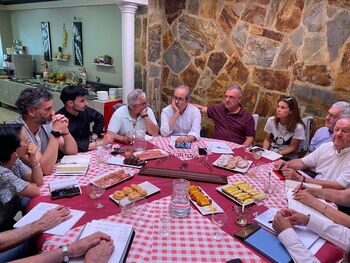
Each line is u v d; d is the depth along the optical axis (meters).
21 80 5.68
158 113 4.43
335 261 1.14
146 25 3.81
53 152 1.76
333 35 2.94
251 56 3.49
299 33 3.14
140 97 2.51
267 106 3.52
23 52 6.25
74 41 5.08
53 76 5.43
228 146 2.38
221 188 1.59
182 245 1.14
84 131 2.63
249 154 2.21
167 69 4.23
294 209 1.39
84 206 1.39
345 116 1.90
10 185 1.41
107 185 1.57
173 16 3.96
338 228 1.22
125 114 2.60
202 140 2.53
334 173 1.91
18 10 6.09
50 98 1.91
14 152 1.42
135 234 1.19
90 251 1.06
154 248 1.12
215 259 1.07
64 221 1.26
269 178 1.79
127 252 1.09
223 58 3.70
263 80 3.48
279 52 3.30
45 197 1.47
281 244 1.16
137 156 2.00
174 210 1.34
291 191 1.61
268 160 2.11
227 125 2.88
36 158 1.56
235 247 1.14
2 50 6.48
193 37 3.87
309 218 1.25
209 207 1.40
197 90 4.01
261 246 1.14
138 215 1.33
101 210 1.36
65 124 2.00
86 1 4.51
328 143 2.03
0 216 1.46
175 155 2.12
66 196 1.47
